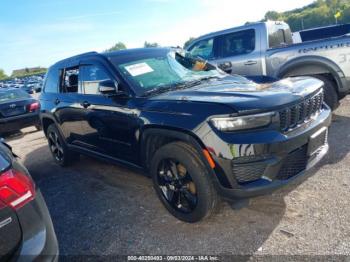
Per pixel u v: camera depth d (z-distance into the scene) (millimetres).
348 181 3467
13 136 9555
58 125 5020
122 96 3520
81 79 4320
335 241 2574
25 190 1986
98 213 3594
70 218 3582
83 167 5277
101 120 3865
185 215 3084
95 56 4090
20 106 9047
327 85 5359
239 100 2748
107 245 2965
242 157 2604
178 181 3104
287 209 3115
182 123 2824
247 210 3191
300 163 2902
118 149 3793
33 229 1979
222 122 2639
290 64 5582
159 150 3125
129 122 3404
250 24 6184
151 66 3881
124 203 3736
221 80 3793
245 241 2734
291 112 2834
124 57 3930
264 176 2658
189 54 4633
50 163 5816
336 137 4820
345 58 5117
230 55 6418
